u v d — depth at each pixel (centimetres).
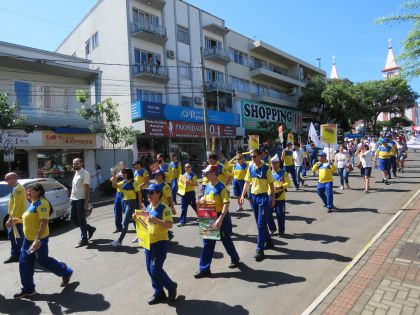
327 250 661
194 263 641
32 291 546
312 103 4284
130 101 2556
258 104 3662
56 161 1927
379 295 452
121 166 905
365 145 1231
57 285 586
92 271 640
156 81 2720
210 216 561
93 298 527
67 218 1105
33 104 1886
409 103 5253
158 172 760
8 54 1734
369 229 776
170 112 2569
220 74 3397
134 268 642
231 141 3253
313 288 507
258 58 4050
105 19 2783
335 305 438
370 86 5181
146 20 2750
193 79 3033
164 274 488
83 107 1897
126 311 478
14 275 652
